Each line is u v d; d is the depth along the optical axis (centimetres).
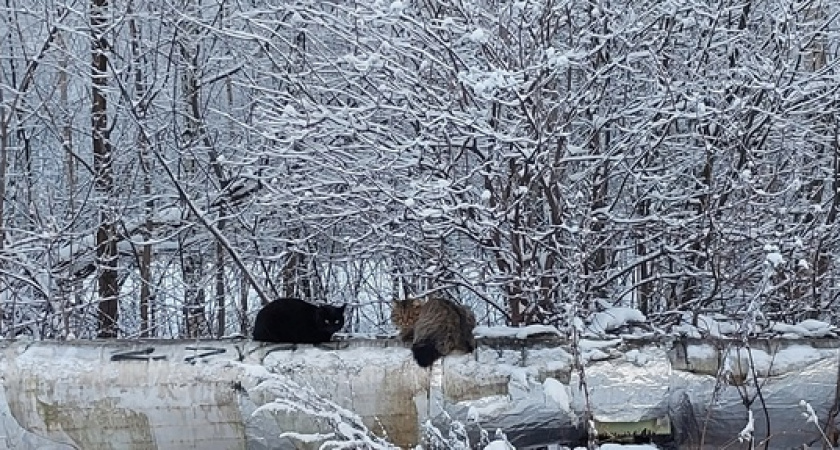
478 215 599
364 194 617
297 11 626
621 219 604
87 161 905
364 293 866
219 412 429
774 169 661
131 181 834
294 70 683
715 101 608
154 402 430
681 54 636
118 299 841
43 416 431
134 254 820
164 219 820
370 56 555
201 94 871
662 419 423
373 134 605
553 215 582
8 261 753
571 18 604
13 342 454
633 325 516
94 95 838
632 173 602
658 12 600
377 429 428
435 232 622
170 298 877
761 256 621
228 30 694
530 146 557
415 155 604
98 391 432
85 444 433
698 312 559
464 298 757
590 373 426
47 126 852
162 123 834
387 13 568
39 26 866
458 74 521
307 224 734
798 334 482
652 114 593
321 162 617
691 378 427
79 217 820
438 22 567
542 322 598
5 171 824
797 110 633
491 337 456
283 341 467
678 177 646
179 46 830
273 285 749
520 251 582
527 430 423
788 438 430
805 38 624
